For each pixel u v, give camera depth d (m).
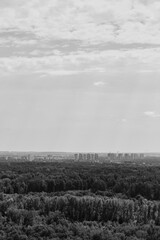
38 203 146.38
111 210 141.38
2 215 138.38
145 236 119.06
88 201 143.38
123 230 124.50
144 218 140.25
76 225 127.38
